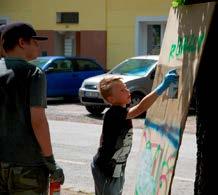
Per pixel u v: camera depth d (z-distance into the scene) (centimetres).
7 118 422
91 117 1730
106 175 500
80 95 1791
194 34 394
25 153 422
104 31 2711
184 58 405
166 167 406
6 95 420
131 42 2648
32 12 2881
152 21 2608
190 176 906
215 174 408
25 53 430
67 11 2794
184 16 422
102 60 2720
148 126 473
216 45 399
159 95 446
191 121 1594
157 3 2562
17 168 423
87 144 1227
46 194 432
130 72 1811
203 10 387
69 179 895
